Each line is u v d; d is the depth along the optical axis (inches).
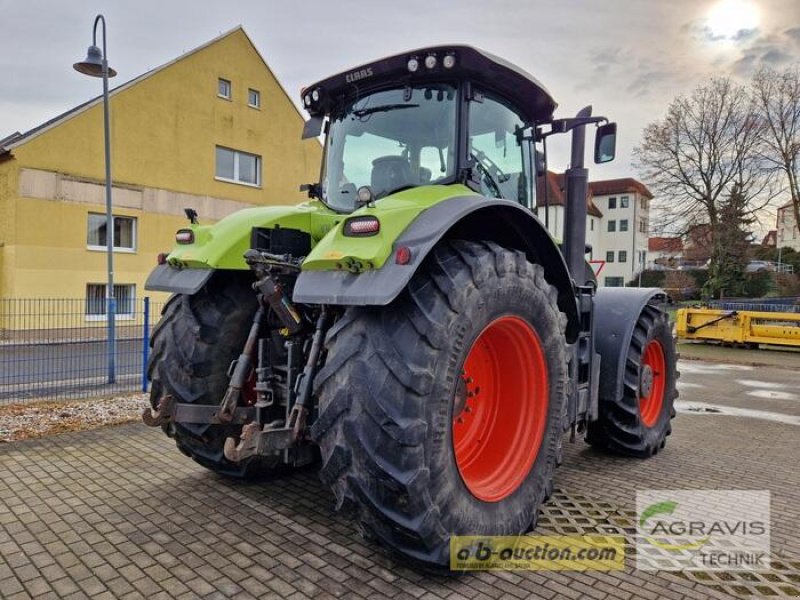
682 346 528.7
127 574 98.5
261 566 101.9
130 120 600.1
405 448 86.7
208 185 676.1
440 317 91.7
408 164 124.0
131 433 186.9
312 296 91.7
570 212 148.3
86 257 570.6
